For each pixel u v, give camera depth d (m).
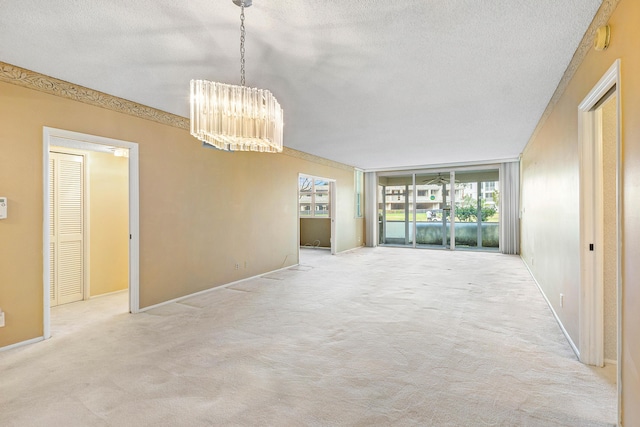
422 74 2.93
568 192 2.84
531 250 5.57
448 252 8.51
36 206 2.88
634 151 1.55
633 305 1.58
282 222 6.25
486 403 1.95
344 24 2.13
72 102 3.11
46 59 2.62
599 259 2.38
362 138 5.52
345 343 2.82
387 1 1.89
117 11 1.96
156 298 3.91
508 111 4.02
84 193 4.35
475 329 3.12
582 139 2.41
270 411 1.89
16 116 2.76
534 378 2.23
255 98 2.29
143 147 3.76
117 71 2.84
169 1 1.87
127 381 2.21
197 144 4.45
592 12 2.02
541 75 2.97
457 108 3.89
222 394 2.06
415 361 2.49
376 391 2.09
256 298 4.24
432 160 8.00
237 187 5.15
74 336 3.00
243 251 5.27
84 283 4.31
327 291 4.59
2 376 2.28
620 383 1.71
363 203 9.95
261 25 2.13
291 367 2.40
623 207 1.68
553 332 3.03
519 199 7.88
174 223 4.13
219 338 2.94
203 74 2.91
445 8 1.96
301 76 2.95
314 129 4.89
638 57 1.51
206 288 4.59
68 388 2.13
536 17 2.07
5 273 2.71
